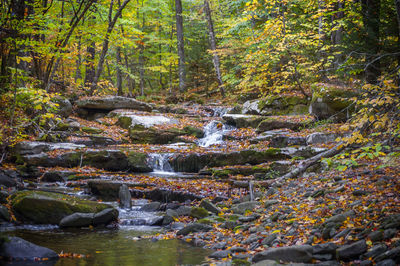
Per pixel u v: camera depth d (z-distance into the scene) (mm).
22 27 10188
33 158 11078
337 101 13164
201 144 15180
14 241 4805
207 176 10828
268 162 11156
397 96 4645
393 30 13812
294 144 12352
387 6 14641
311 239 4695
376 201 5320
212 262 4551
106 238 5945
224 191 9031
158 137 15477
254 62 16047
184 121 17641
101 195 9023
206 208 7582
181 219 7289
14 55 10711
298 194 7281
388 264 3604
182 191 8789
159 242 5707
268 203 7016
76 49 16062
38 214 6637
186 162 12086
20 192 7039
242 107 18734
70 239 5820
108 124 17047
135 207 8273
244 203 7340
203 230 6234
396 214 4531
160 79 34781
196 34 33375
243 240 5363
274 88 17016
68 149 12109
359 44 12922
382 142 4930
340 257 4078
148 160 12367
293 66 15656
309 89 17406
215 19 31750
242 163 11656
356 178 7027
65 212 6770
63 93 18406
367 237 4320
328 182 7430
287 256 4250
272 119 14805
